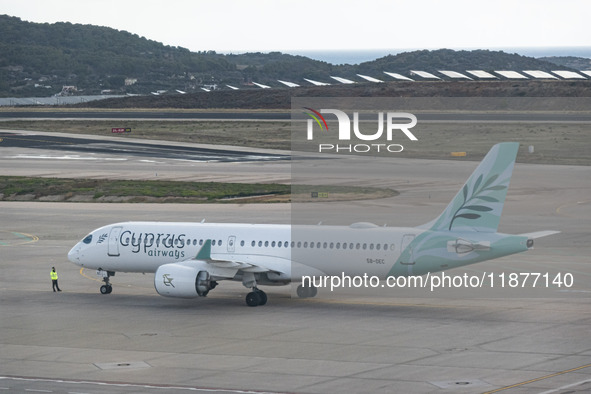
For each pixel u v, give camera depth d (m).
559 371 60.59
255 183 194.25
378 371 61.38
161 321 80.50
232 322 79.50
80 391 57.50
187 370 62.62
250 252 88.75
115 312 85.44
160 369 63.00
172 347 69.94
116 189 188.62
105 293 96.56
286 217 150.00
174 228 93.38
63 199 183.50
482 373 60.38
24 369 63.56
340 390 56.78
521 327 75.06
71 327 78.38
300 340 71.62
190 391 57.09
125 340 72.75
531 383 57.62
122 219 154.75
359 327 76.31
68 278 107.00
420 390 56.44
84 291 98.38
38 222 155.12
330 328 76.06
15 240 137.12
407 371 61.22
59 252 126.12
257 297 87.06
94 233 96.81
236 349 68.81
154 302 91.06
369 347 68.69
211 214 155.75
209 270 86.38
